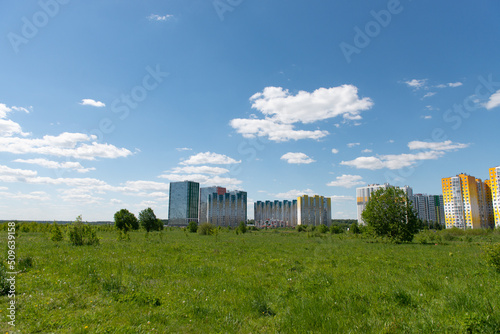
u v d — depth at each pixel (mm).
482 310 7266
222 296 9828
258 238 54375
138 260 18359
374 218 45938
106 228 80688
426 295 9367
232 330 6938
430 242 43719
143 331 6703
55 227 32594
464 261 18984
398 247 33562
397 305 8500
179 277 13164
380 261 19312
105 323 7137
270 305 8914
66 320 7258
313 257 22016
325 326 6906
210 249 27906
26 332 6582
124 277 12336
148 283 11648
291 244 37500
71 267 14078
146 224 82312
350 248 31625
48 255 19453
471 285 10250
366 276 13344
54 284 10648
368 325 6938
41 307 8141
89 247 26797
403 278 12766
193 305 8445
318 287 10906
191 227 93312
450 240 49531
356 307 8281
